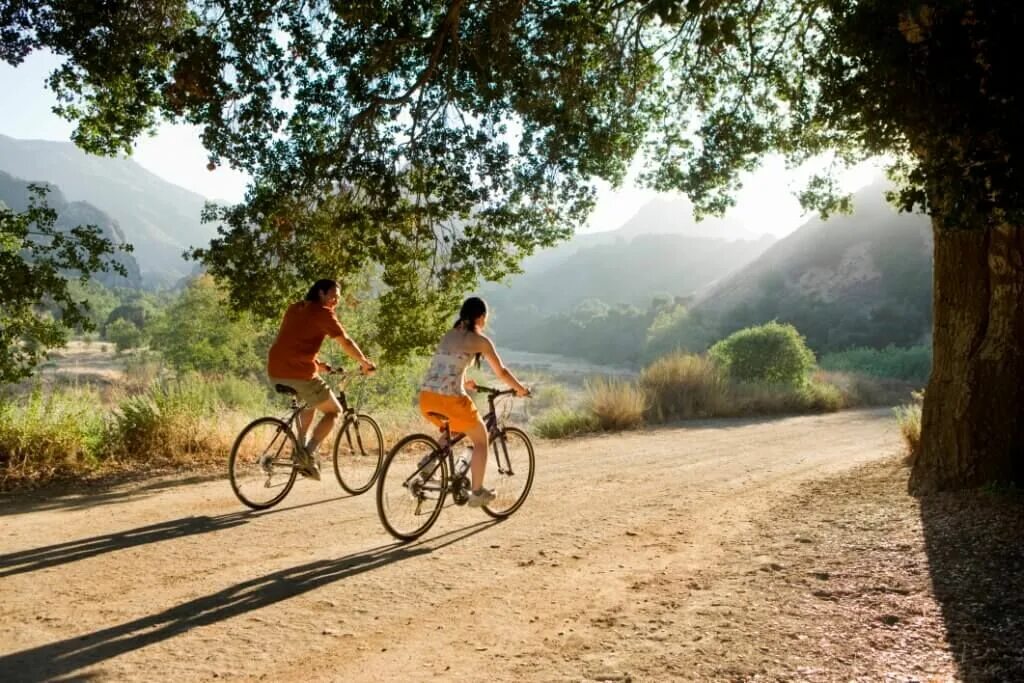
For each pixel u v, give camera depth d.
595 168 9.42
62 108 8.91
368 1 7.78
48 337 8.09
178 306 33.69
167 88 8.00
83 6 7.60
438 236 9.63
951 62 4.16
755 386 20.84
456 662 3.67
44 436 8.39
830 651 3.67
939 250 6.90
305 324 6.79
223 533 5.93
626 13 8.70
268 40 8.09
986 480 6.51
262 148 8.41
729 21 5.90
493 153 8.83
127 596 4.46
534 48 8.21
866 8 4.70
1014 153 4.16
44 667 3.47
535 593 4.74
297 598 4.53
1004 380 6.50
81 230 8.02
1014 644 3.58
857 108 5.12
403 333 10.09
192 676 3.43
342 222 9.02
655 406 17.23
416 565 5.27
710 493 8.08
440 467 6.09
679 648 3.79
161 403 9.81
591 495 7.95
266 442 7.02
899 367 46.50
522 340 165.50
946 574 4.63
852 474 8.69
